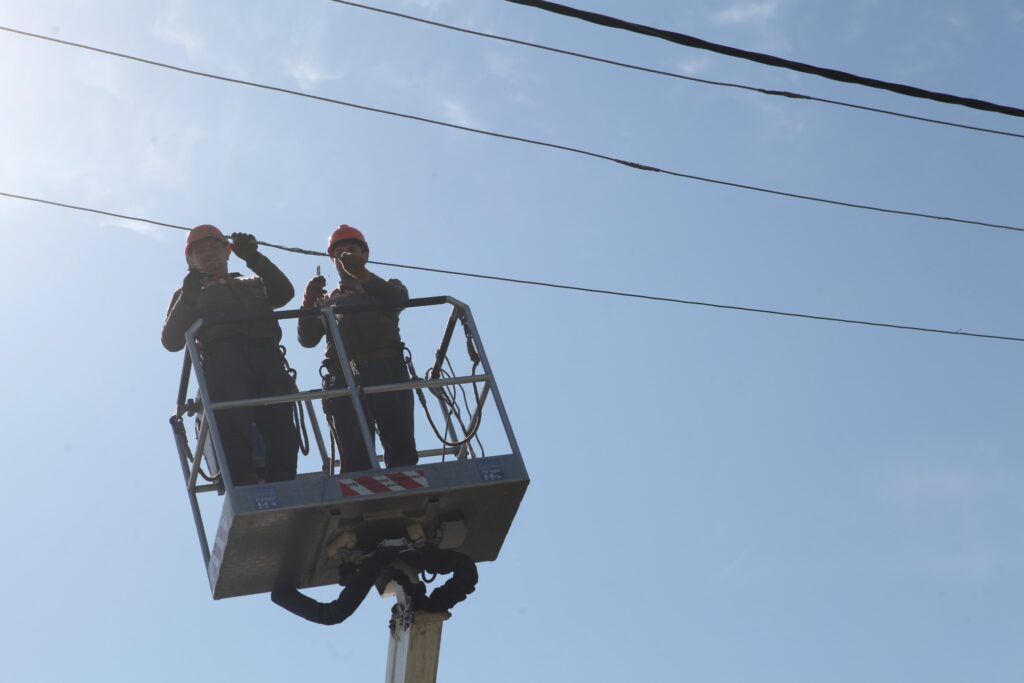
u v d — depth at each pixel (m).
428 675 15.22
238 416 15.29
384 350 15.91
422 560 15.29
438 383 15.23
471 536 15.60
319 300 16.62
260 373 15.46
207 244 16.00
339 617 15.05
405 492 14.43
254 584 15.51
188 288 15.80
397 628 15.37
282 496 14.20
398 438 15.72
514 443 14.91
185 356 15.73
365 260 16.77
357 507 14.48
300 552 15.03
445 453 16.84
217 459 15.10
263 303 15.82
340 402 15.74
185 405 16.09
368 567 15.01
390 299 16.16
